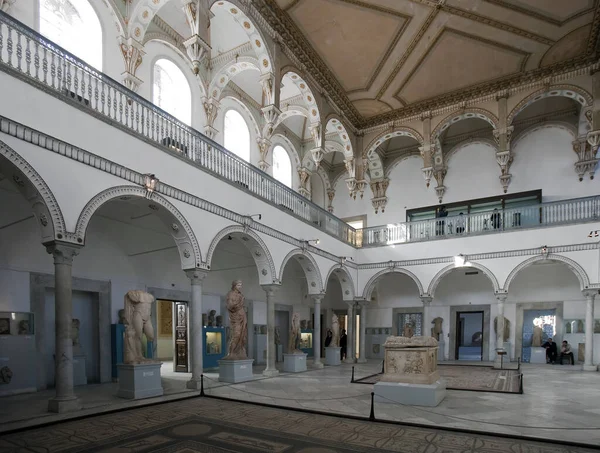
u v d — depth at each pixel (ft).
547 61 51.52
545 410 24.03
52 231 22.36
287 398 27.76
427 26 45.29
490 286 62.03
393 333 68.28
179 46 45.75
